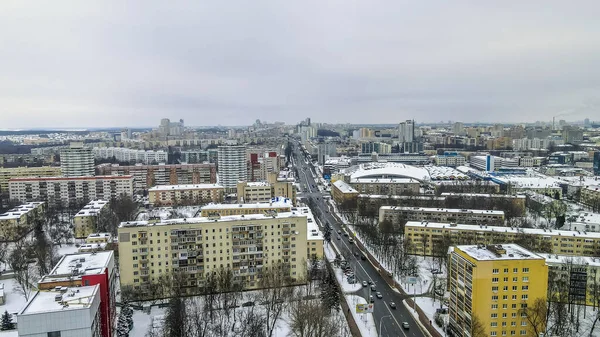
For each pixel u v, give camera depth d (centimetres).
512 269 19425
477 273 19362
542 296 19600
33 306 15375
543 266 19450
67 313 14925
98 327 16900
